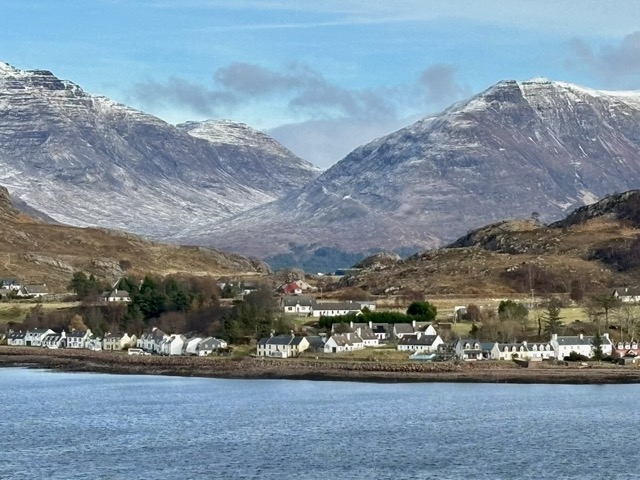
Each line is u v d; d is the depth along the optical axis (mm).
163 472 184000
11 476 181625
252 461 192250
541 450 199750
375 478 178000
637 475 178625
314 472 182750
